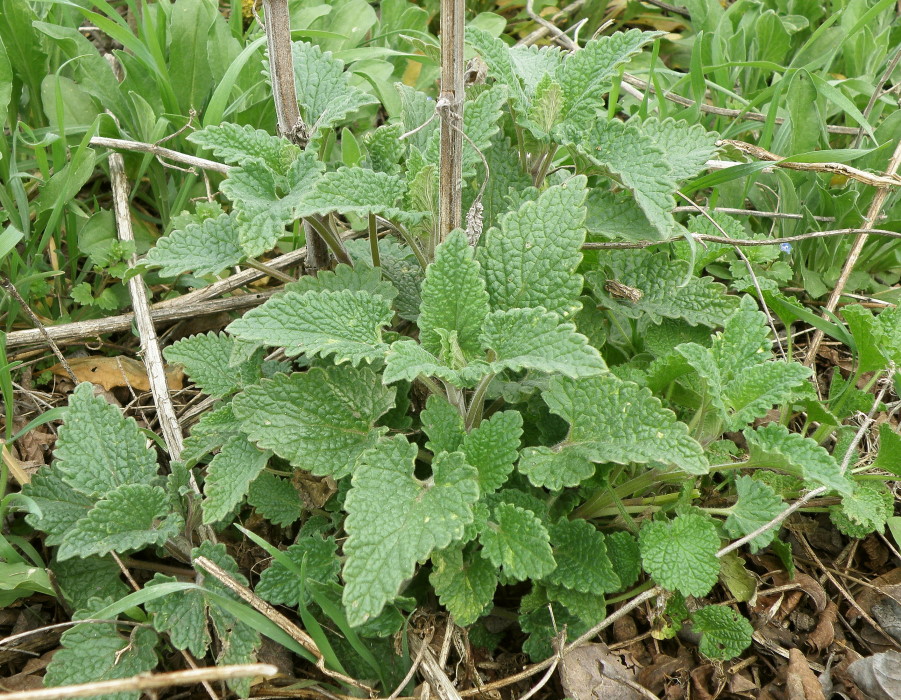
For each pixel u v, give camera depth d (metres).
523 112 0.48
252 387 0.45
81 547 0.44
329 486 0.48
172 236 0.46
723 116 0.63
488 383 0.45
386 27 0.68
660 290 0.50
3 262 0.56
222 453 0.45
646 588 0.47
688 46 0.71
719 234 0.55
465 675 0.46
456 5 0.41
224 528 0.49
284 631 0.44
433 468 0.42
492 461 0.43
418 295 0.50
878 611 0.49
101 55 0.63
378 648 0.46
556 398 0.44
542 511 0.46
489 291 0.44
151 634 0.45
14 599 0.47
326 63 0.50
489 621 0.48
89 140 0.54
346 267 0.48
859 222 0.58
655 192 0.44
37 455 0.52
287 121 0.47
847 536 0.52
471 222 0.44
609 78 0.48
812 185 0.61
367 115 0.64
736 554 0.48
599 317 0.50
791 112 0.59
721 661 0.47
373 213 0.44
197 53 0.61
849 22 0.65
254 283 0.60
